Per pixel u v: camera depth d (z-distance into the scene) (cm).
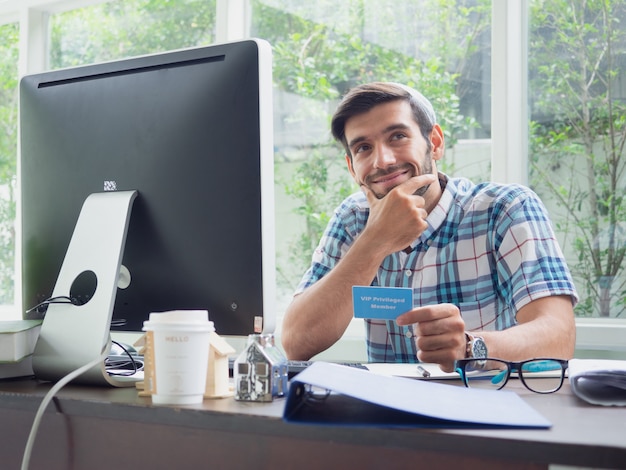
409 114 177
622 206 230
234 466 82
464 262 175
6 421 101
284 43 282
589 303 233
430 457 72
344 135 183
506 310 171
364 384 82
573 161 236
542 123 240
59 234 129
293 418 76
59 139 129
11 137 340
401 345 177
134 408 88
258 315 111
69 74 130
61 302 115
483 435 69
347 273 160
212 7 295
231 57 114
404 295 115
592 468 65
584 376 95
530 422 73
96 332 110
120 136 123
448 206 178
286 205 279
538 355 137
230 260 113
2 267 337
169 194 118
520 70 242
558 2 238
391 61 264
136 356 137
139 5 312
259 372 91
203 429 84
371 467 75
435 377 115
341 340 255
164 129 118
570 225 236
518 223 168
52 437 96
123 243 116
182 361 89
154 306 120
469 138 251
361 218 189
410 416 75
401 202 157
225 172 113
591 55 235
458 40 253
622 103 231
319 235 273
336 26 273
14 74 342
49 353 114
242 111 112
